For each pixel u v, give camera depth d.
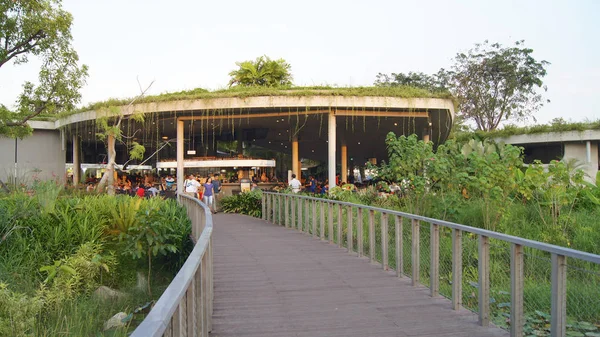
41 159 27.84
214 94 19.55
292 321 5.09
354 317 5.21
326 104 19.19
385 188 13.91
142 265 10.18
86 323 7.01
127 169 29.84
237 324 5.00
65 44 16.80
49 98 17.23
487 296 4.89
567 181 11.24
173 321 2.51
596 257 3.31
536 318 4.89
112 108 20.08
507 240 4.41
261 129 26.66
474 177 11.23
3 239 9.19
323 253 9.45
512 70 40.09
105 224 10.60
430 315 5.27
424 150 12.41
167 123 24.11
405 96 19.36
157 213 9.30
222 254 9.41
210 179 19.28
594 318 4.23
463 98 41.59
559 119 30.53
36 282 8.64
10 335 6.13
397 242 7.25
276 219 15.52
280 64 28.59
